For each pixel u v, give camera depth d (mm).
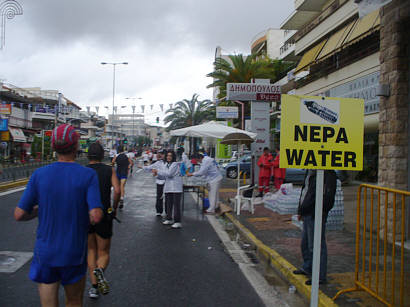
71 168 2799
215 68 29703
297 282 4582
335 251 5949
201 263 5645
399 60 6371
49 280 2688
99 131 88000
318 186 3453
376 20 12570
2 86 37125
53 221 2676
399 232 6262
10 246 6305
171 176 8141
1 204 10805
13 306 3916
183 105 48469
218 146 27375
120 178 10617
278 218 9023
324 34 17281
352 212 9562
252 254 6238
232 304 4137
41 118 45656
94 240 4434
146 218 9242
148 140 130125
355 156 3451
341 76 16375
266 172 14188
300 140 3322
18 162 34312
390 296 3971
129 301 4152
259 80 16031
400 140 6305
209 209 10328
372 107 13828
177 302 4156
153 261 5676
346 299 4043
